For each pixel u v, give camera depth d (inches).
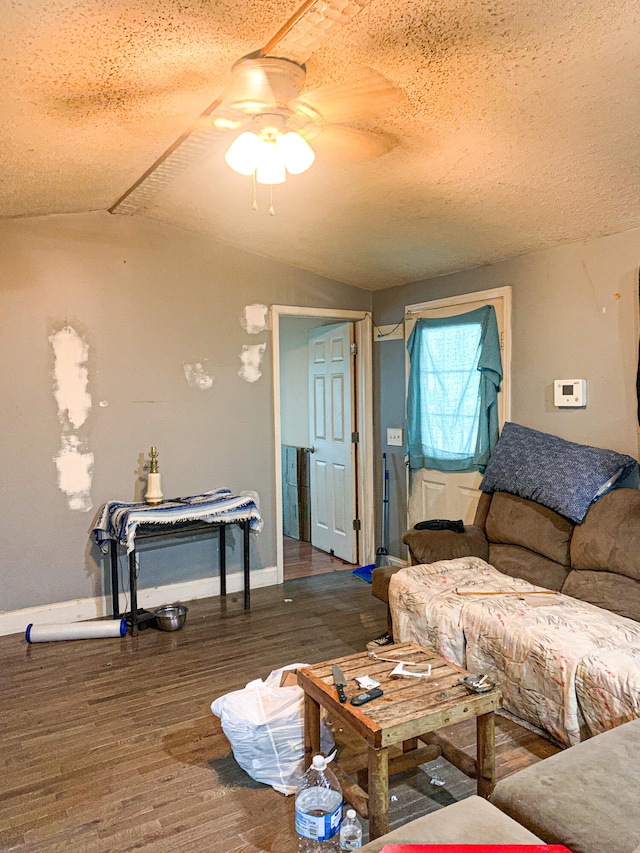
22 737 101.3
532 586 121.3
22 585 146.3
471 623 108.6
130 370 156.9
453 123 89.0
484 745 79.3
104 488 154.9
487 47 69.5
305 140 89.8
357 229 143.5
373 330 196.1
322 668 86.2
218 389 169.9
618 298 123.2
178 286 162.4
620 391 123.5
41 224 144.6
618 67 71.4
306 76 77.1
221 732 102.3
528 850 51.5
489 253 145.7
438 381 167.3
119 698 114.0
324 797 71.3
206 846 76.1
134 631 142.8
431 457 170.4
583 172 100.8
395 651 92.3
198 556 168.7
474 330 155.5
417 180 112.3
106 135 95.0
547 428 139.1
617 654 88.7
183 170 118.1
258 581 177.9
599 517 116.2
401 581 125.7
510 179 107.1
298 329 229.3
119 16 60.7
